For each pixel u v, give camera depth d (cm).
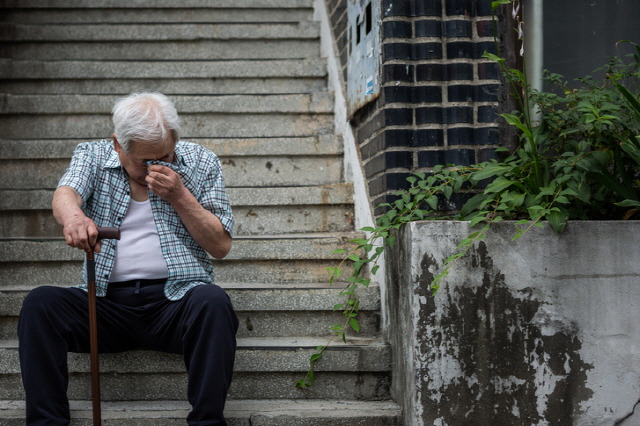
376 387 303
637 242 268
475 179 274
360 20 363
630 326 268
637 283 268
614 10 325
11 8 541
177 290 282
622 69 315
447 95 310
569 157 279
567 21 323
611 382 268
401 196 306
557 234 267
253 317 323
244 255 351
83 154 290
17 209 375
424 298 265
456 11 310
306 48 530
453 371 265
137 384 297
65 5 547
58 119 445
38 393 258
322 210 390
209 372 256
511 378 266
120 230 276
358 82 367
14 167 403
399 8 310
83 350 279
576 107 291
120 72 482
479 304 266
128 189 288
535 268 266
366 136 356
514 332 266
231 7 562
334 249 353
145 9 553
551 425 267
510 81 281
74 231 250
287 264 353
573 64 323
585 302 267
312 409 286
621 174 276
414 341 265
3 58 500
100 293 278
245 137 438
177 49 521
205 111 455
